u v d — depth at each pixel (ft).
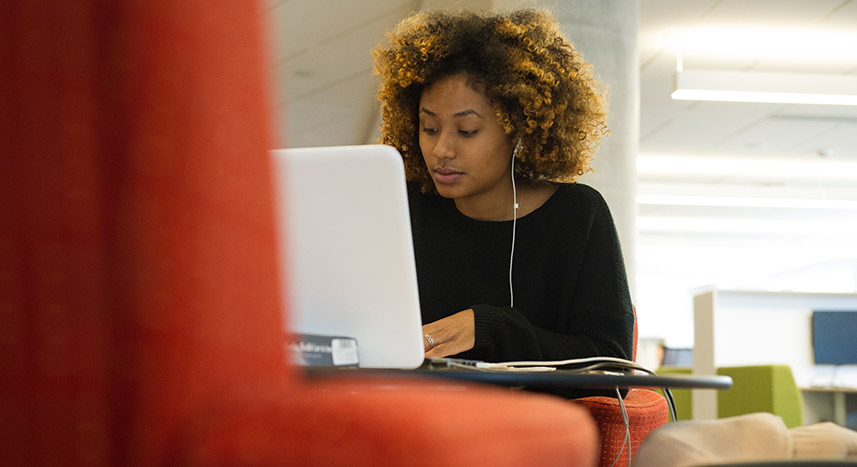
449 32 5.87
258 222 1.39
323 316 3.64
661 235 47.85
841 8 18.83
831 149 29.71
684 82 21.75
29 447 1.22
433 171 5.77
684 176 34.58
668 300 64.44
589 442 1.66
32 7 1.25
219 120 1.30
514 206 5.83
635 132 13.98
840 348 21.71
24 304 1.22
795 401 16.37
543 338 4.83
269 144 1.44
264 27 1.46
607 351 5.14
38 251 1.22
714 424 2.57
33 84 1.24
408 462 1.08
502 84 5.65
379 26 19.74
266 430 1.15
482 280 5.71
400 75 5.91
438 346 4.56
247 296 1.35
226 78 1.33
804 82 21.77
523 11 6.37
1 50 1.25
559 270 5.61
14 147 1.24
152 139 1.22
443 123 5.73
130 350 1.21
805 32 20.22
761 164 32.24
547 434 1.41
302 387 1.46
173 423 1.21
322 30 19.83
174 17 1.25
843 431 2.58
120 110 1.22
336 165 3.48
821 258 54.13
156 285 1.21
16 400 1.22
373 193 3.45
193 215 1.25
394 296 3.53
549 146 6.16
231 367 1.30
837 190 35.99
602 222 5.71
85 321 1.21
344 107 25.26
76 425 1.21
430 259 5.84
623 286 5.49
